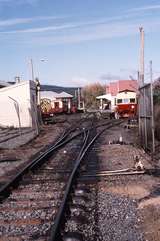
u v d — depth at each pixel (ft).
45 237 28.58
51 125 178.50
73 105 359.66
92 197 39.91
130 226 31.01
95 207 36.27
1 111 176.35
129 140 97.35
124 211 34.94
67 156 71.46
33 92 182.50
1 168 60.64
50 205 37.09
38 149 85.81
